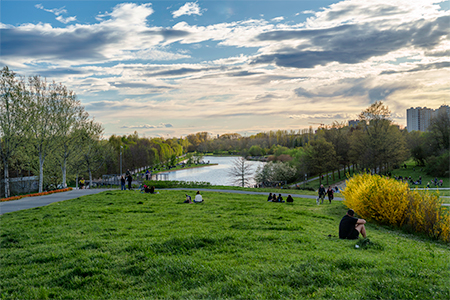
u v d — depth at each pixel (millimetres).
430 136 74375
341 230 11766
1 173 55969
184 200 24375
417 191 17484
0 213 19234
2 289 7328
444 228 13922
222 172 120938
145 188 32062
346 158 82375
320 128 100438
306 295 6250
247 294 6355
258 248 9789
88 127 56906
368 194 18297
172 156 162500
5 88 39094
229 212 18016
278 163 80688
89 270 8023
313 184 78750
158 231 12102
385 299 5879
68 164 56344
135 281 7512
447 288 6125
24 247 10602
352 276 7047
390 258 8531
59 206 20625
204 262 8352
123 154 100750
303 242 10656
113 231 12336
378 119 62062
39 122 41969
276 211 18984
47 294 6926
